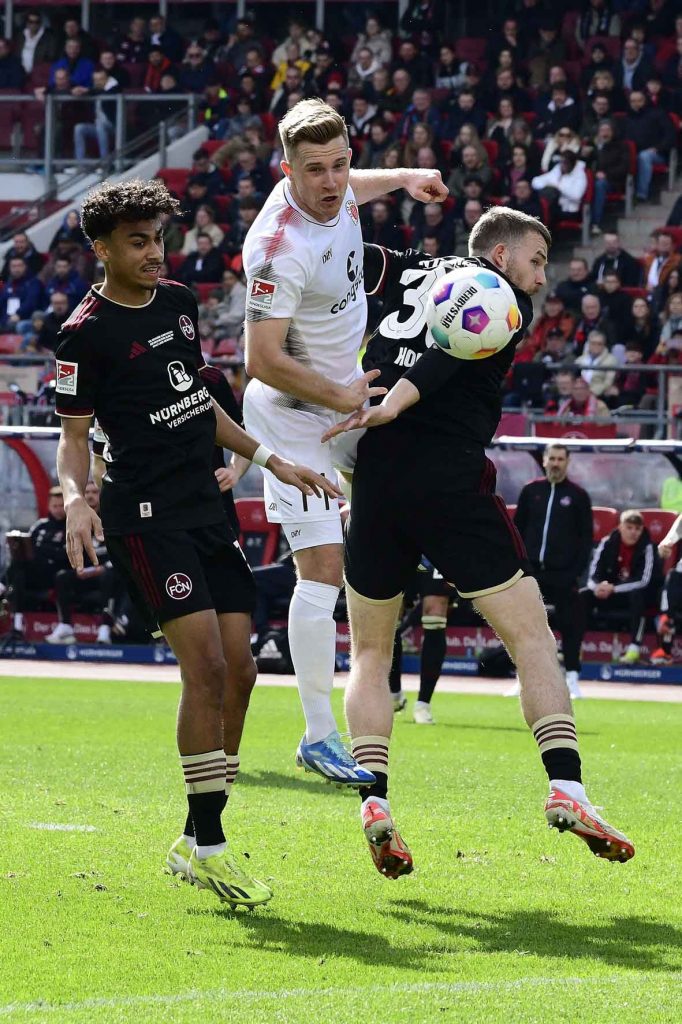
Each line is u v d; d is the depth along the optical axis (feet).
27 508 170.81
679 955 42.60
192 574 48.62
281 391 53.67
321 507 59.82
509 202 223.10
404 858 47.47
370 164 234.58
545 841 59.98
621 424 177.27
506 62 239.50
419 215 219.20
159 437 48.83
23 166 257.14
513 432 176.55
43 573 168.25
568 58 253.03
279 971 40.34
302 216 53.57
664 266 200.95
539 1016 36.06
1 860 53.78
